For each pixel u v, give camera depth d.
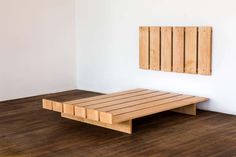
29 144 3.44
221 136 3.63
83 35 6.04
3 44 5.31
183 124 4.05
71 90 6.16
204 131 3.79
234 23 4.27
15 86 5.50
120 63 5.55
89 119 3.98
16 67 5.48
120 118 3.55
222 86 4.46
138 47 5.27
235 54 4.30
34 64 5.69
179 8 4.75
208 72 4.54
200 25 4.57
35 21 5.64
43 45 5.77
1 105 5.09
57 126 4.03
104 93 5.86
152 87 5.19
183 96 4.66
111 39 5.62
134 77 5.39
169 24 4.88
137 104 4.14
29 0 5.54
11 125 4.09
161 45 4.97
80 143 3.45
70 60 6.15
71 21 6.09
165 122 4.14
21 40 5.51
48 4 5.77
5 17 5.30
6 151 3.26
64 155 3.15
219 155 3.12
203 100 4.52
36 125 4.08
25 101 5.35
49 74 5.89
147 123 4.11
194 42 4.62
